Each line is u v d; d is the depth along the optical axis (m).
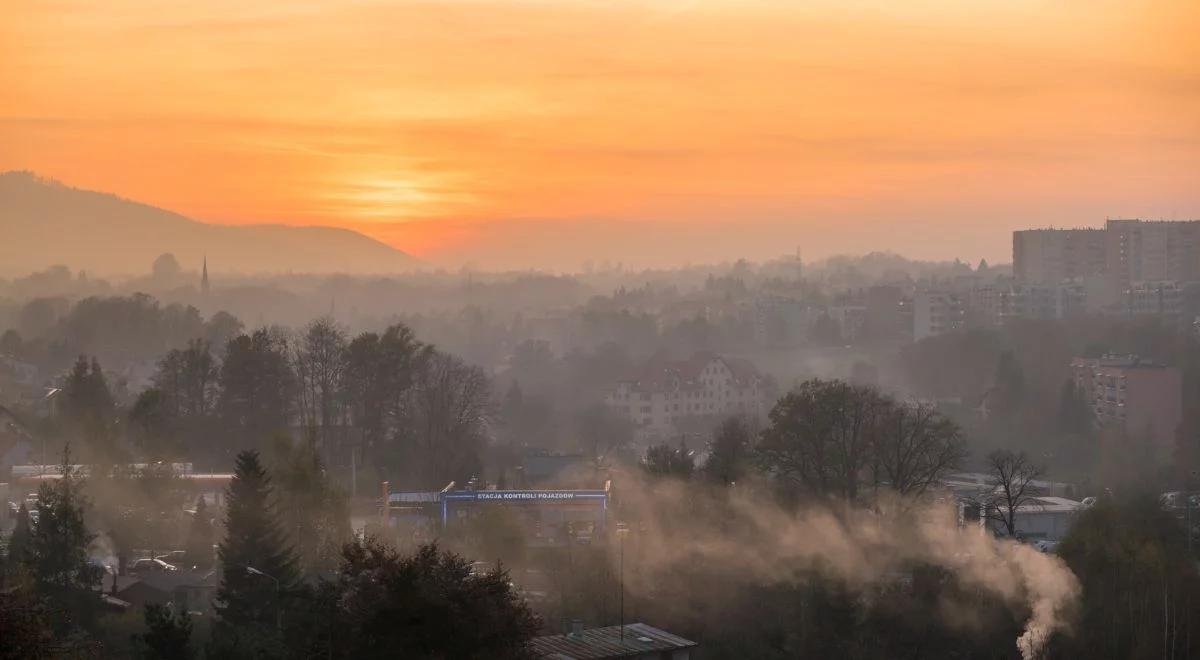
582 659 63.62
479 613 56.81
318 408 175.62
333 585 60.19
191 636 79.62
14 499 135.12
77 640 71.12
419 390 163.50
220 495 134.00
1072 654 91.44
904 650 91.12
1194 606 93.56
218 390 174.75
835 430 117.31
